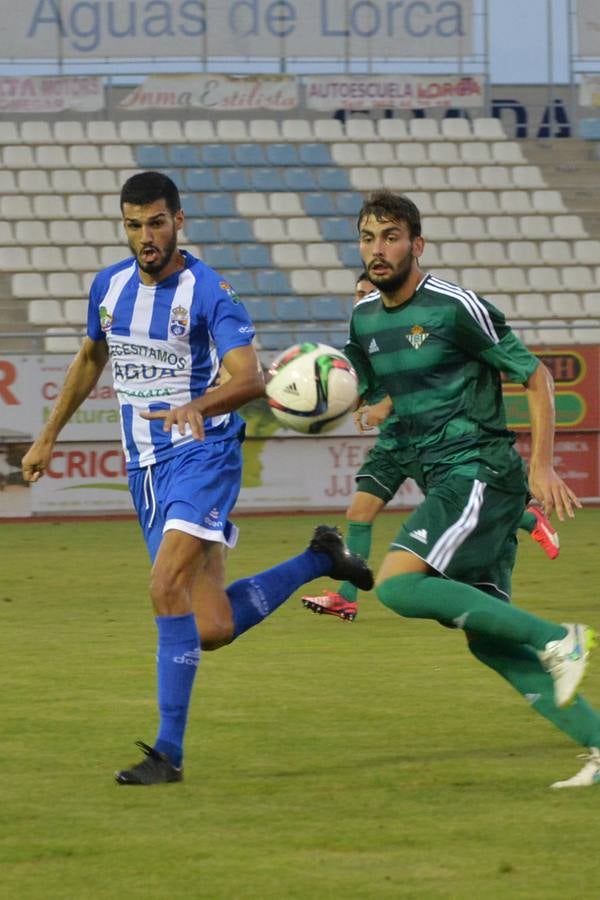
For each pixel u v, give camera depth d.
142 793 16.69
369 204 17.92
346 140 92.31
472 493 17.72
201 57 90.94
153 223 18.08
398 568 17.28
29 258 83.25
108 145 89.94
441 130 93.62
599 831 14.80
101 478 60.34
